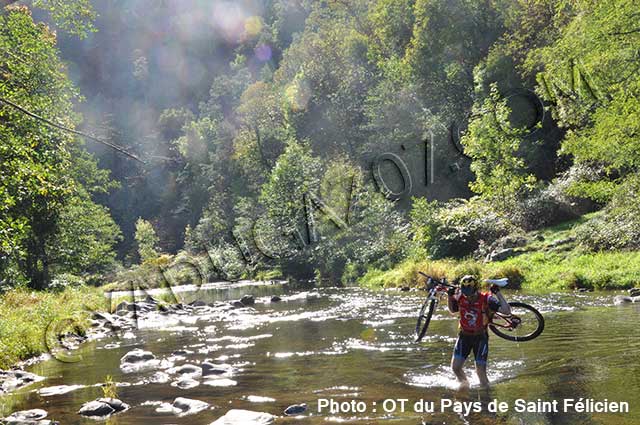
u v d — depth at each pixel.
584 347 8.45
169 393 7.45
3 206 12.91
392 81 47.38
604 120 16.38
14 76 16.14
